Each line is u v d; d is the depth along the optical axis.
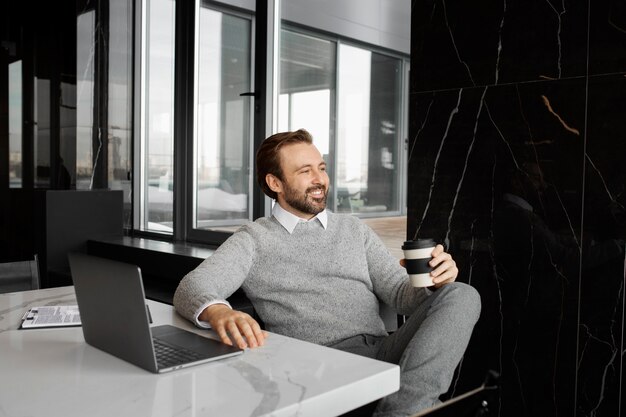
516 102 2.21
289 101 3.29
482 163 2.31
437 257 1.48
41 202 3.75
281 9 3.29
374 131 2.97
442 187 2.43
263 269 1.86
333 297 1.85
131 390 1.01
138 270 1.07
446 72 2.40
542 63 2.14
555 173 2.12
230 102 3.57
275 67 3.33
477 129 2.32
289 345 1.30
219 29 3.63
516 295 2.24
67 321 1.49
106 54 4.38
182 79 3.87
